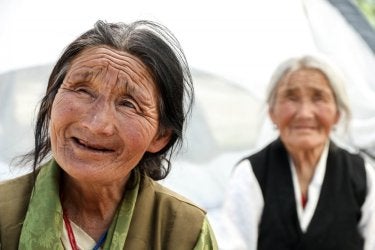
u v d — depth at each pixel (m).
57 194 1.11
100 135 1.04
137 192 1.18
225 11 4.02
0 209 1.11
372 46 4.20
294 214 2.18
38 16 3.52
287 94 2.24
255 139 3.86
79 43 1.09
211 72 3.76
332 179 2.22
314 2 4.21
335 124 2.36
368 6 9.66
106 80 1.05
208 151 3.69
